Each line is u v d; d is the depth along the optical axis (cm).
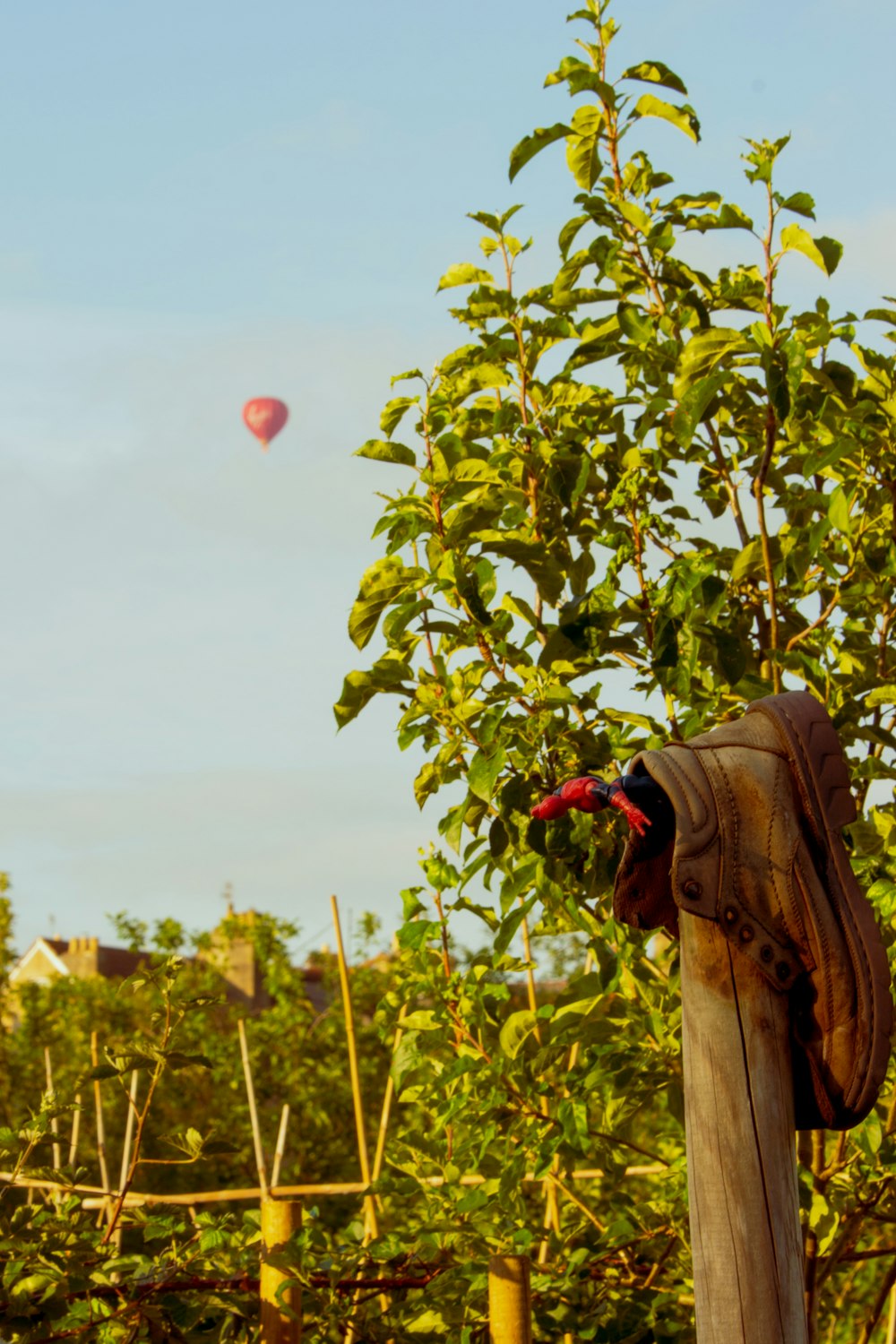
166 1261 394
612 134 442
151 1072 389
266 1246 376
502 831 364
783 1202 208
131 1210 421
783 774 217
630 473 379
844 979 208
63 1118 1269
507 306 430
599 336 432
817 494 412
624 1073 374
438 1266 411
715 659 382
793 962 212
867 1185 396
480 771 351
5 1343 358
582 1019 375
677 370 396
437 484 375
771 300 396
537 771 362
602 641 367
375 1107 1420
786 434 423
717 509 452
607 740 369
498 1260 352
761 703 226
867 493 404
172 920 1689
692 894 209
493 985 409
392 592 370
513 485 412
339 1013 1466
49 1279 368
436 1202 430
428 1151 444
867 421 389
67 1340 380
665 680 358
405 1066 404
